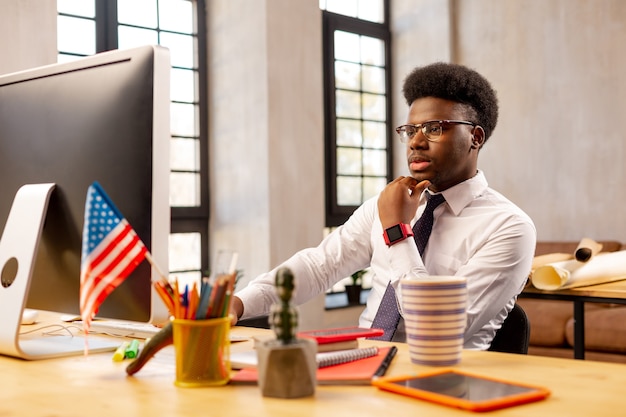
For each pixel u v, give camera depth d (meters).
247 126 4.39
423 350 1.13
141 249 1.13
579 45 5.39
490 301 1.74
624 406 0.88
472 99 1.89
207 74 4.58
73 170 1.27
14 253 1.28
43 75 1.34
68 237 1.27
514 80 5.69
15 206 1.31
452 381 0.98
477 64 5.85
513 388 0.93
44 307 1.32
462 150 1.85
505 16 5.72
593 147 5.32
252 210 4.38
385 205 1.73
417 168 1.84
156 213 1.17
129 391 1.00
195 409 0.90
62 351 1.28
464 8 5.89
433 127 1.82
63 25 3.92
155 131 1.17
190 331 1.01
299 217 4.48
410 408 0.88
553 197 5.51
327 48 5.30
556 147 5.50
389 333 1.70
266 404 0.91
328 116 5.30
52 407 0.92
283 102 4.39
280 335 0.95
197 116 4.55
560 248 5.11
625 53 5.18
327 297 5.36
